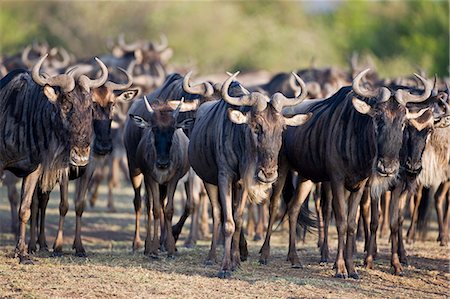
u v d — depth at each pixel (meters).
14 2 156.88
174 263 37.97
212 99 41.81
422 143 37.25
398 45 160.88
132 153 43.03
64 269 35.06
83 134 35.34
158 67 81.00
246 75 78.19
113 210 61.75
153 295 30.83
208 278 34.09
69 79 35.47
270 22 160.75
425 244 47.81
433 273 38.06
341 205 35.56
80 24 157.00
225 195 34.84
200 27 158.25
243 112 34.06
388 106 33.53
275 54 155.62
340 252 35.81
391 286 34.81
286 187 40.78
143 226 55.66
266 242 38.81
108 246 46.09
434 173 40.78
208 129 36.50
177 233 44.25
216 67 155.75
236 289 32.28
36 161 36.72
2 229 51.53
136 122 39.09
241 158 34.19
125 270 35.16
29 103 36.75
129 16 159.00
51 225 53.38
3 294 30.55
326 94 62.94
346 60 160.50
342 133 35.19
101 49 156.75
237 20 161.00
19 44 153.75
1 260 36.44
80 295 30.56
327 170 35.91
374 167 33.88
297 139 37.56
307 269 37.62
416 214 48.44
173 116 39.09
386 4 172.38
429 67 144.75
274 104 33.00
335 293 32.41
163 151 38.44
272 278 34.56
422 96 34.31
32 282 32.38
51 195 68.69
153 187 40.25
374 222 37.78
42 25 157.25
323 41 162.75
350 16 184.75
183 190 56.56
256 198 33.75
